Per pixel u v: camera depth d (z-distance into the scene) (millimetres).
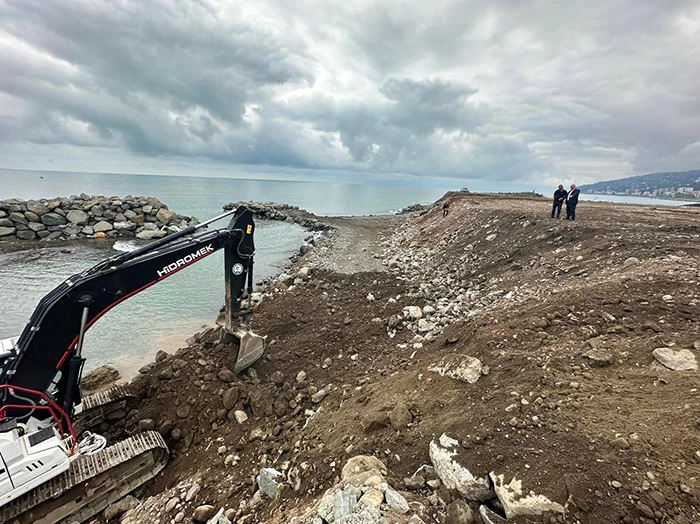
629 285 7633
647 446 3562
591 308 7047
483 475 3680
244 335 8078
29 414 5348
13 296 15156
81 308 5836
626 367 5148
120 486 5652
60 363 5668
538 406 4500
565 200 15586
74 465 5312
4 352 5719
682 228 12445
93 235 28641
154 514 5055
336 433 5504
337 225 33719
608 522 3008
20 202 28047
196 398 7270
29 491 4848
